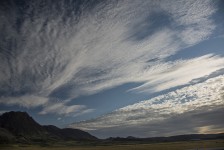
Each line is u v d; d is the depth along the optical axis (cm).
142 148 17275
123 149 17050
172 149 15650
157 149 15912
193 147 16825
